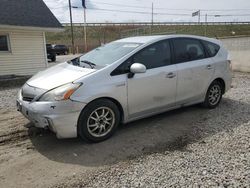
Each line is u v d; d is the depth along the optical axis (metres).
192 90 5.37
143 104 4.64
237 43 15.75
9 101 7.23
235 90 7.96
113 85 4.20
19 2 14.05
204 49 5.67
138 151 3.95
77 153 3.90
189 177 3.21
